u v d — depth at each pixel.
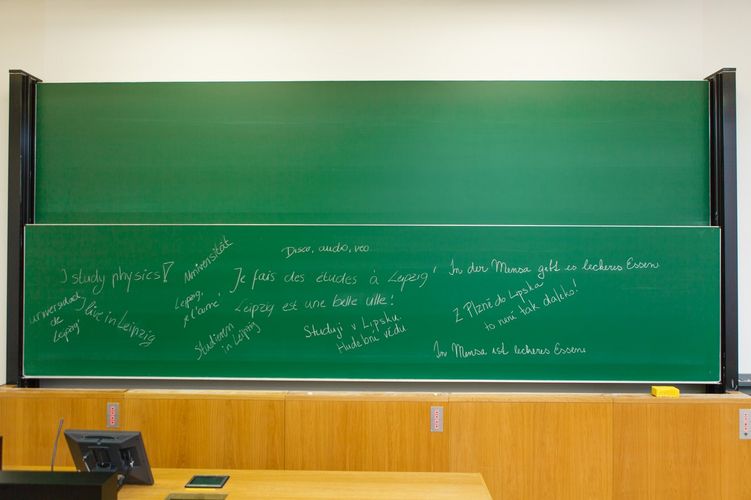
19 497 1.56
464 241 3.35
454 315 3.35
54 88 3.44
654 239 3.31
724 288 3.29
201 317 3.38
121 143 3.43
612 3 3.44
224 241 3.39
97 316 3.40
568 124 3.36
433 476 2.40
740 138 3.41
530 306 3.33
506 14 3.46
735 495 3.13
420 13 3.47
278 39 3.49
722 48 3.41
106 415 3.28
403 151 3.38
